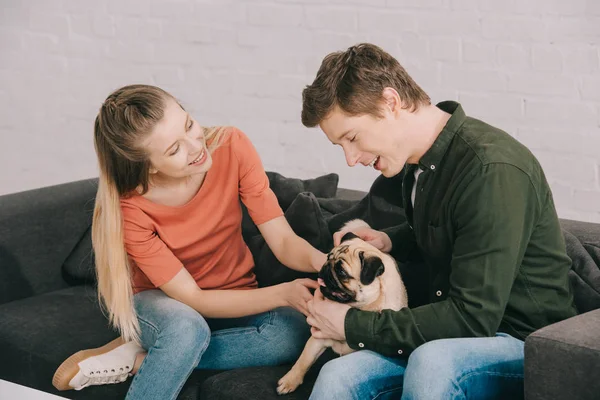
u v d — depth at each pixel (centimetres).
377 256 186
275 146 343
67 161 389
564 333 162
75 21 370
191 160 201
